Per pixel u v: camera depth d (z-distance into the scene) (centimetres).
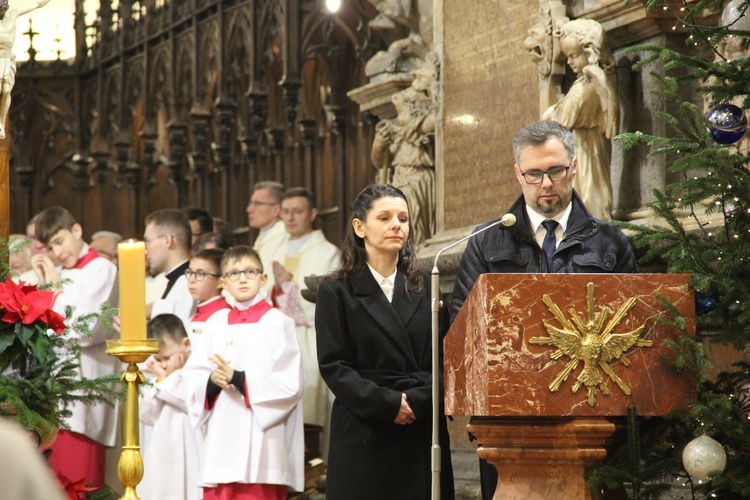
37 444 504
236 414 734
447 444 506
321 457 987
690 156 443
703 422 408
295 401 740
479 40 841
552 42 736
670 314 403
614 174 713
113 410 895
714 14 655
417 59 995
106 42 1675
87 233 1722
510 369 391
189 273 874
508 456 407
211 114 1500
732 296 435
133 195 1628
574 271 477
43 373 512
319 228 1323
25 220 1792
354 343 502
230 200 1442
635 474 417
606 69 690
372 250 512
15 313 496
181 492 816
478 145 837
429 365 508
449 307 534
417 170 939
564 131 480
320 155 1339
